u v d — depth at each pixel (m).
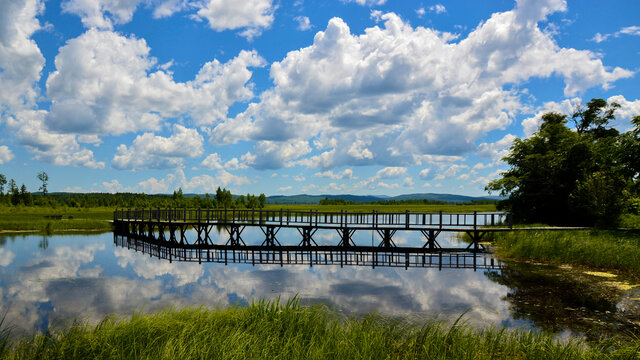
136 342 6.27
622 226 25.30
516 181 35.19
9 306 10.88
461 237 31.42
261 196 91.62
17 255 21.33
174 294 12.28
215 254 23.16
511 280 14.06
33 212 58.03
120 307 10.76
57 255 21.36
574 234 20.83
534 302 11.03
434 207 101.25
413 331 7.69
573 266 16.64
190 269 17.08
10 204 75.75
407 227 22.61
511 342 6.93
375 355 5.90
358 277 15.05
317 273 16.02
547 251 18.34
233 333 6.54
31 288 13.23
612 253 16.31
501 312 10.02
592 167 31.55
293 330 7.10
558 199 32.50
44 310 10.49
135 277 15.19
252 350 5.84
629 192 27.33
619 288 12.55
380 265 18.16
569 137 34.00
